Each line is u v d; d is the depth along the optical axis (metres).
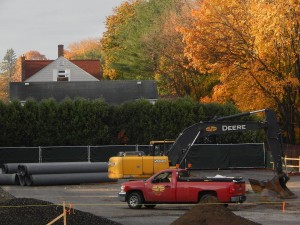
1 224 23.12
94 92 82.19
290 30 63.44
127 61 107.69
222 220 22.16
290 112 69.38
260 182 38.62
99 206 35.31
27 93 82.12
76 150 63.91
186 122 69.00
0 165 62.00
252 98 69.00
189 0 97.06
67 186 50.06
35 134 66.69
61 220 23.42
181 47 92.56
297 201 36.84
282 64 66.25
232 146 64.94
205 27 68.00
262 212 31.97
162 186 33.66
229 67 67.81
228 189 32.75
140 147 66.31
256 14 63.50
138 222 28.34
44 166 50.03
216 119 42.22
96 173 51.28
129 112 69.00
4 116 65.94
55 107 67.38
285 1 62.12
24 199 27.89
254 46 65.25
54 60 106.31
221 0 67.38
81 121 67.75
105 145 67.62
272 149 40.41
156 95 81.38
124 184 34.44
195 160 64.19
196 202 33.12
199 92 93.94
